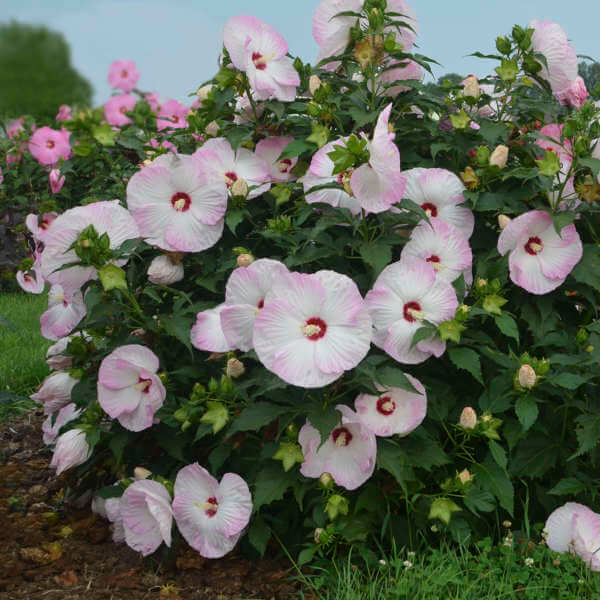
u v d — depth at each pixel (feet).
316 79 11.57
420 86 11.43
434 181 10.98
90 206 10.46
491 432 10.08
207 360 11.14
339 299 8.83
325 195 10.80
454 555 10.23
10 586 10.30
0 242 27.35
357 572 10.07
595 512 11.08
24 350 20.08
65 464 11.09
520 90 12.00
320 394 9.80
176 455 11.07
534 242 10.91
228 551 10.24
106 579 10.55
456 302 9.90
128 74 28.17
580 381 9.89
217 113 12.14
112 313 10.59
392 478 10.57
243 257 10.28
